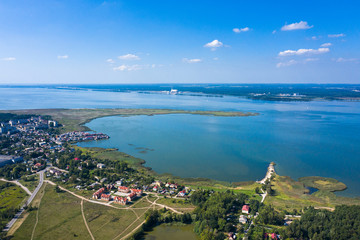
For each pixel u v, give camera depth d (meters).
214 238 132.38
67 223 147.88
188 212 161.62
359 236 125.44
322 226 137.50
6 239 132.12
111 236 136.12
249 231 137.12
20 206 166.38
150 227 147.38
